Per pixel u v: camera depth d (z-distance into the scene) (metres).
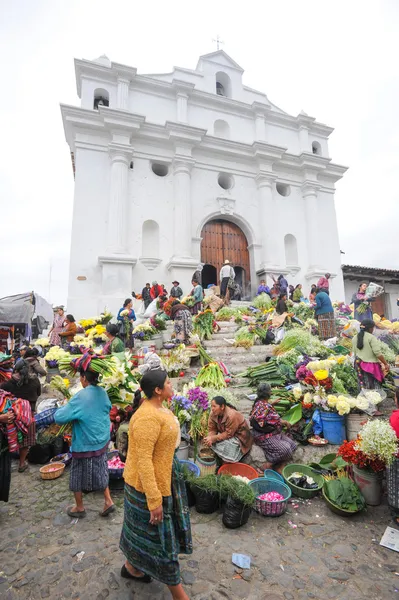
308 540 3.02
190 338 7.76
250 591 2.42
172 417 2.32
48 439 4.70
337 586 2.48
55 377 5.13
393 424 3.38
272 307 12.02
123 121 13.16
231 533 3.11
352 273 17.52
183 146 14.22
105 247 12.66
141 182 13.69
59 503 3.61
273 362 6.54
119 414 4.72
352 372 5.72
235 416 4.21
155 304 10.52
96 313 12.03
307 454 4.40
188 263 13.14
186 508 2.35
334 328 8.34
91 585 2.46
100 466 3.29
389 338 8.27
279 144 16.95
